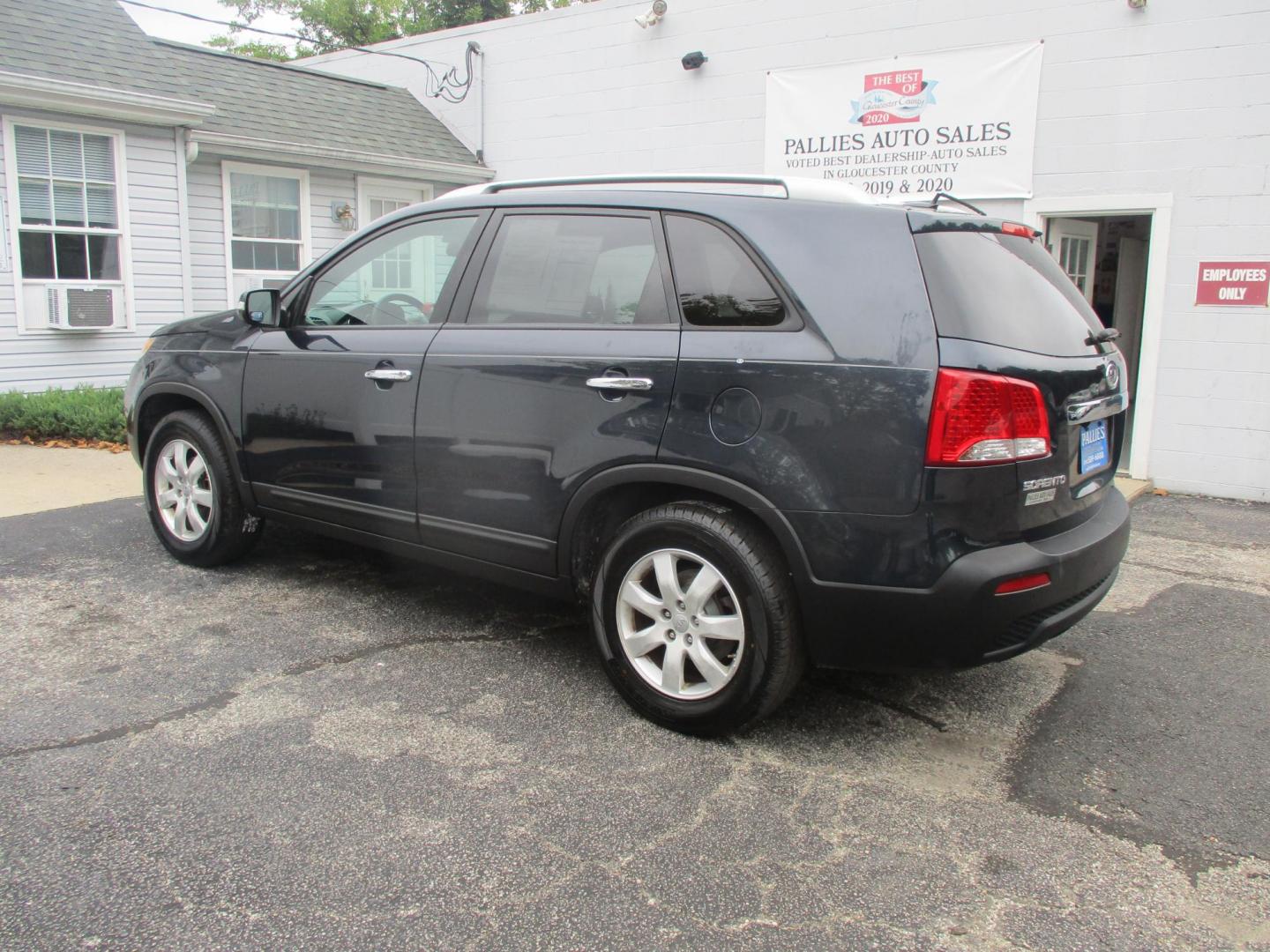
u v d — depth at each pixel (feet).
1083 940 7.25
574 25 36.55
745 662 9.70
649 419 10.11
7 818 8.41
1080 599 10.09
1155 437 26.00
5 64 28.12
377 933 7.10
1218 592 16.35
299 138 35.78
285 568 15.74
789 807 9.03
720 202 10.32
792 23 30.99
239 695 11.00
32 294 30.22
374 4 89.10
